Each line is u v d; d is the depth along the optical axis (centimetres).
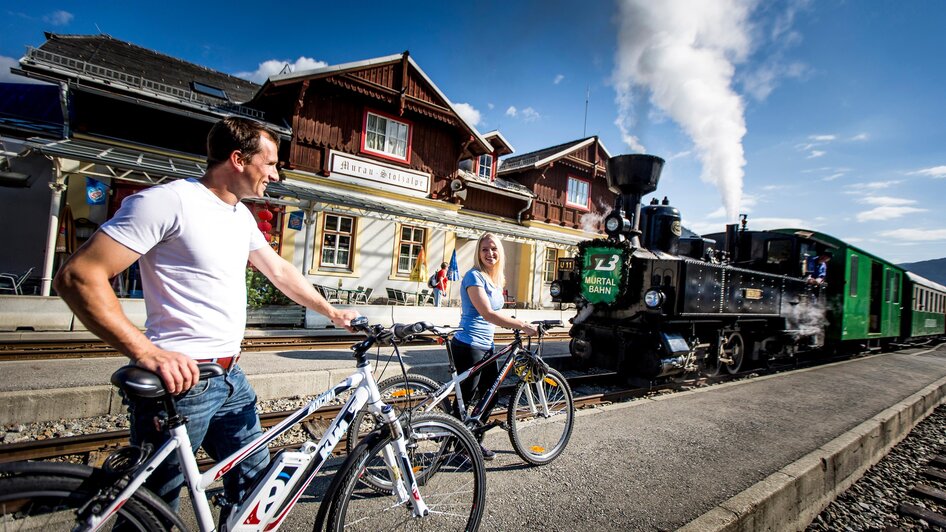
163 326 171
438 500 267
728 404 589
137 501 154
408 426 227
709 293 676
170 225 163
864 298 1176
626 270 669
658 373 636
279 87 1234
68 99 1003
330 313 232
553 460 375
